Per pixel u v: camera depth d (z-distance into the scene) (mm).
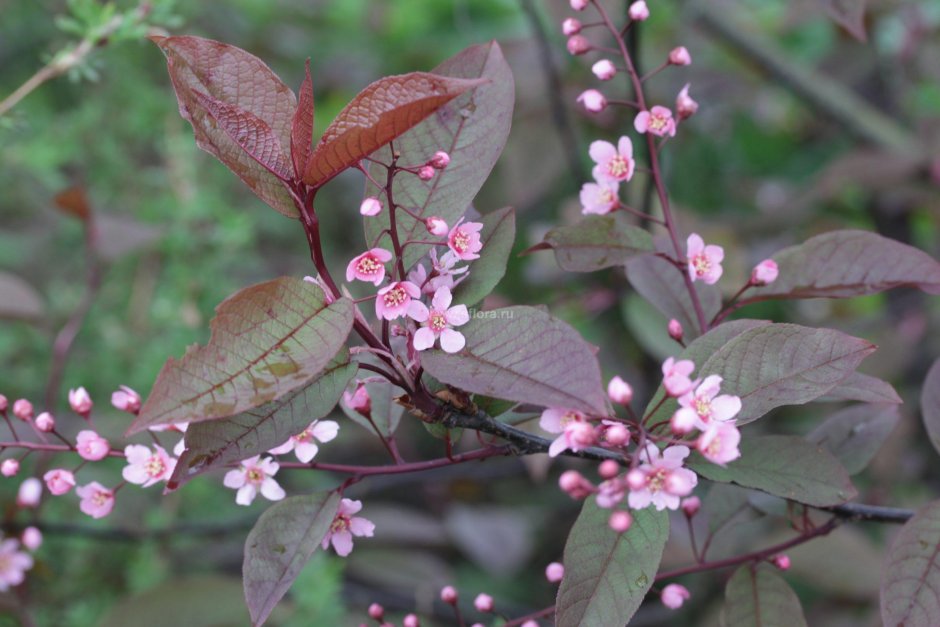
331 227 1260
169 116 1012
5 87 1129
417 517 1032
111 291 983
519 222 1084
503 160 1048
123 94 1029
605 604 512
